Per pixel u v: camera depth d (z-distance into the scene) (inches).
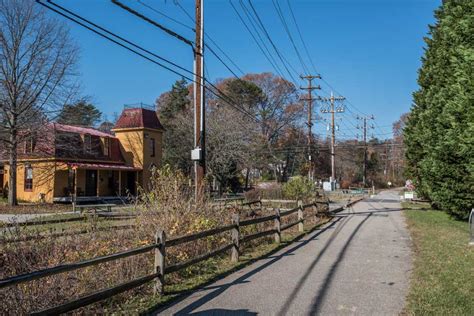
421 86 981.8
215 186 1721.2
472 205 689.6
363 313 233.9
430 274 319.9
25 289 215.6
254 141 2133.4
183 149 1902.1
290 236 553.0
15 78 1181.1
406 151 1095.0
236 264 367.2
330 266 364.2
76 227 373.4
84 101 1316.4
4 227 293.7
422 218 789.9
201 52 571.8
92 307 237.1
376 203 1424.7
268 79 2893.7
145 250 256.2
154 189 427.2
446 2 717.3
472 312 227.3
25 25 1178.0
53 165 1357.0
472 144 492.4
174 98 2429.9
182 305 249.4
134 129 1638.8
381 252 437.4
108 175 1565.0
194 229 376.5
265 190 1233.4
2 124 1210.6
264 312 236.2
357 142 3754.9
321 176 3221.0
